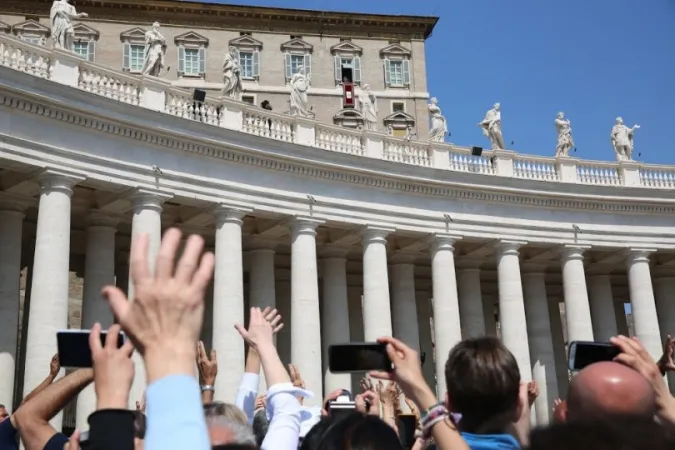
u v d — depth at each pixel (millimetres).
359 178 32281
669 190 37938
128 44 57219
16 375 31156
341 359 5559
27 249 31766
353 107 60906
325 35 62125
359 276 40062
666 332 40844
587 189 37000
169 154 27766
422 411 4625
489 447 4574
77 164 25234
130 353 4305
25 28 54281
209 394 8805
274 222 31625
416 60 63688
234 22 59969
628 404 3713
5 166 24188
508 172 36000
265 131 30797
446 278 33688
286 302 37406
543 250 38031
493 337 5074
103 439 4027
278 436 5887
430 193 34094
